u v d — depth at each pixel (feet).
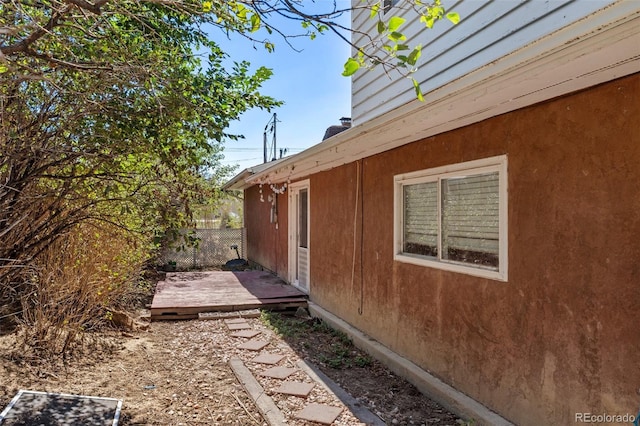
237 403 13.34
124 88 11.94
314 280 26.61
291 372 15.89
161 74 11.73
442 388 13.48
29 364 14.43
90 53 10.95
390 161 17.52
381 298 18.22
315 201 26.66
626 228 8.43
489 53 12.37
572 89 9.32
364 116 19.54
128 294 25.11
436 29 14.67
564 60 7.52
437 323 14.37
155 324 22.93
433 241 15.07
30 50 8.94
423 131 13.85
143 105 12.10
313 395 13.89
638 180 8.23
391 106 17.34
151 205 14.51
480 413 11.75
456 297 13.46
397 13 16.93
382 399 13.80
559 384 9.84
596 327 9.01
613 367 8.65
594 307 9.05
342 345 19.60
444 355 13.99
